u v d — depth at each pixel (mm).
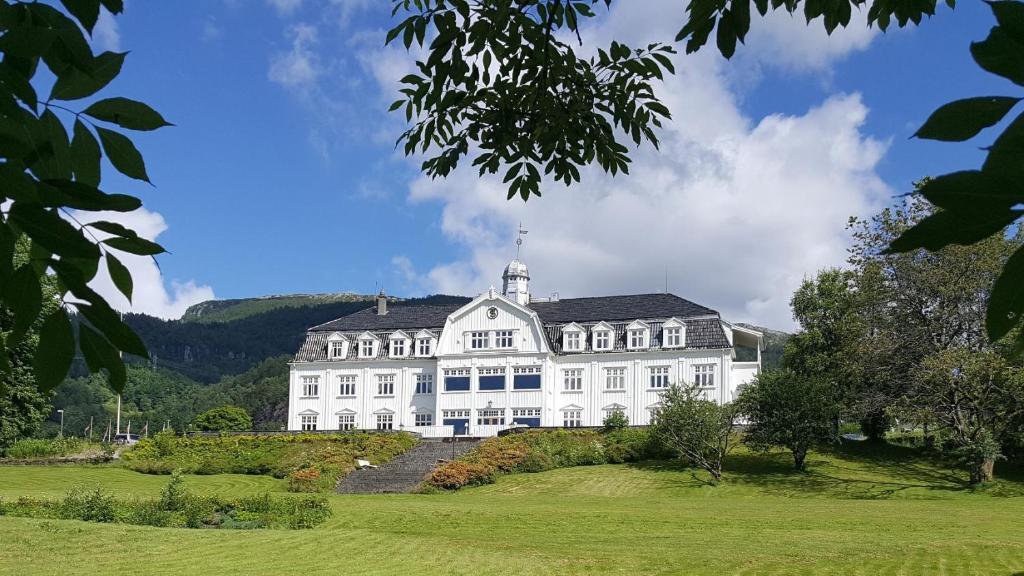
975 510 33094
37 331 2986
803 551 22609
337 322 72375
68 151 3035
